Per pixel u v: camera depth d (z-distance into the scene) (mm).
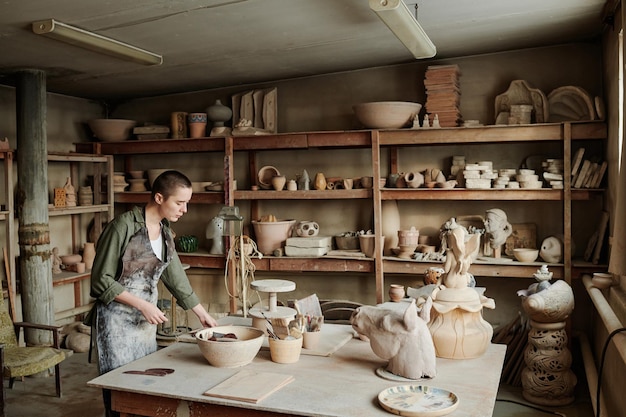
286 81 6117
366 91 5812
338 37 4523
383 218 5621
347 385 2340
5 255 5020
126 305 2979
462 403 2131
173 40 4410
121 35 4227
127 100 6875
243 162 6363
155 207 3029
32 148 5070
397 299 3357
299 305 3174
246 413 2217
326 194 5555
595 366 4418
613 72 4223
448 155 5574
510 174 5082
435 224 5652
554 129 4809
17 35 4086
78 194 6090
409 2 3793
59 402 4465
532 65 5234
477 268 5031
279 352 2617
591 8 4086
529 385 4363
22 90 5078
